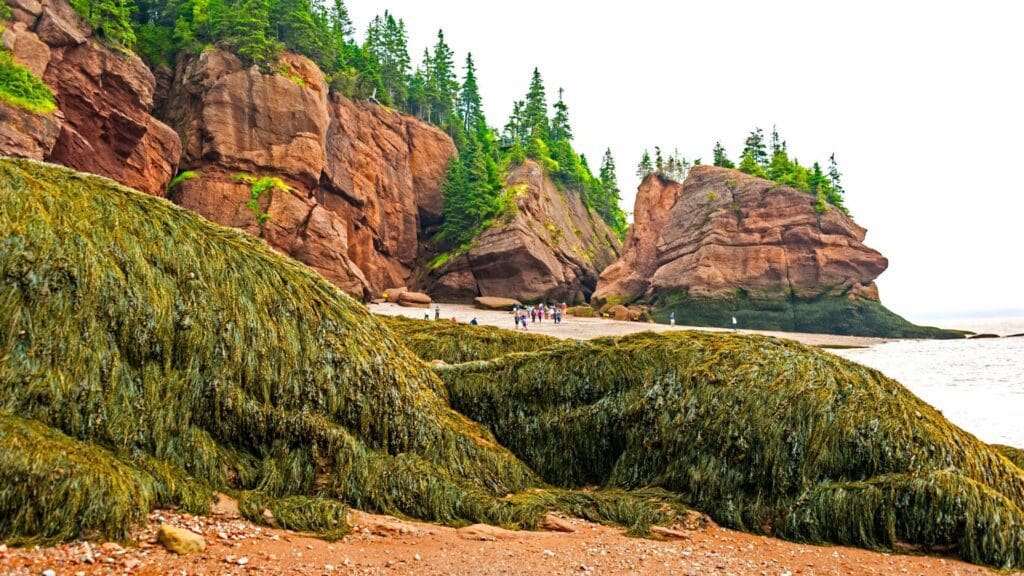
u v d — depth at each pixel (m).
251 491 7.32
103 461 6.24
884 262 75.50
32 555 5.09
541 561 6.41
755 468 8.41
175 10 66.94
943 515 7.33
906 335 71.00
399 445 8.73
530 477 9.51
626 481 9.31
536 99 114.44
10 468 5.51
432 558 6.31
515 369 10.85
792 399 8.80
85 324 7.00
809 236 75.25
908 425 8.35
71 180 8.55
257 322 8.48
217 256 8.88
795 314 73.50
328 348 8.89
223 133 58.03
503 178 95.44
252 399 7.95
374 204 75.56
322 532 6.72
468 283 78.94
